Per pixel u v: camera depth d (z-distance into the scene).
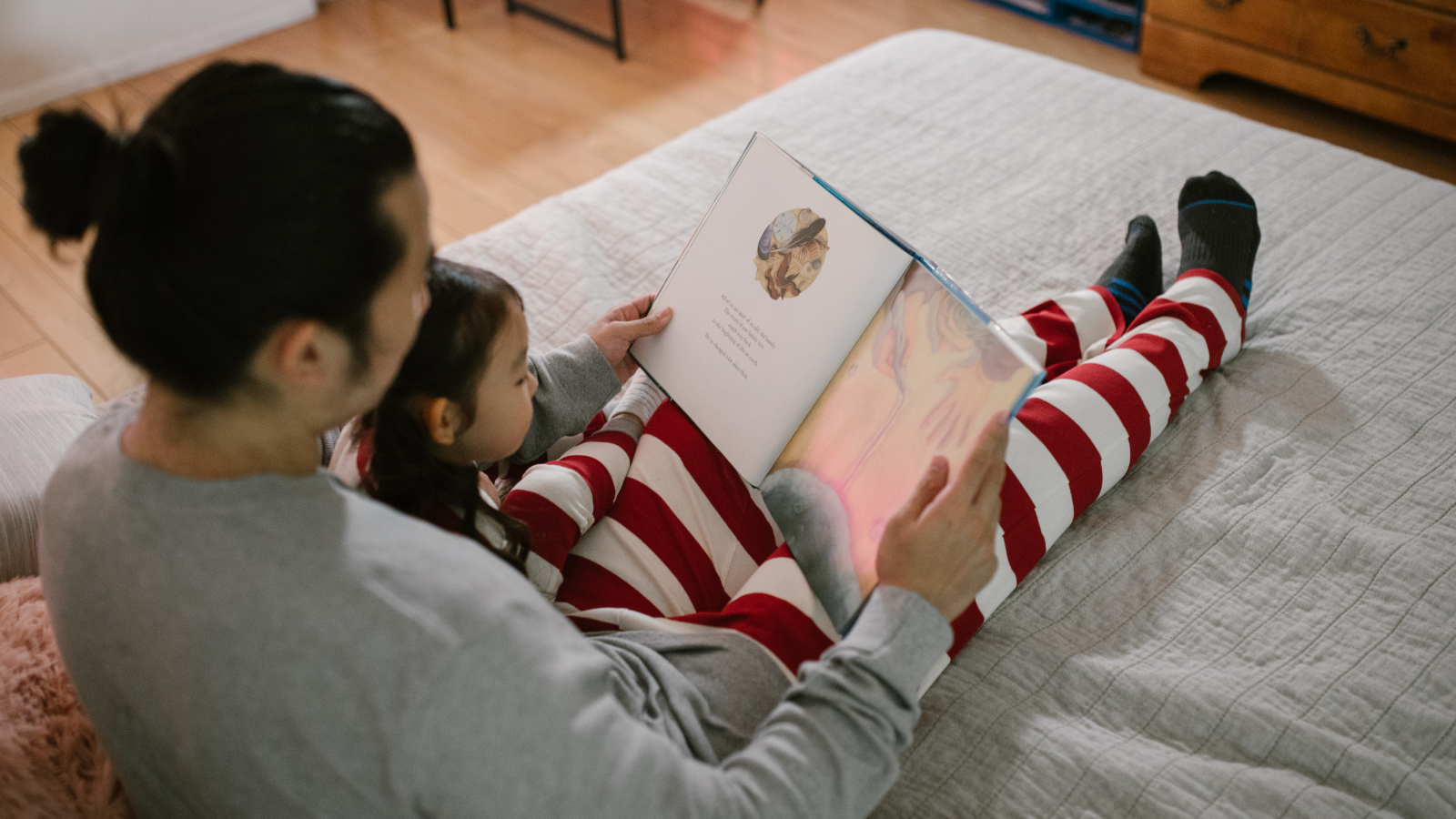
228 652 0.50
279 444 0.54
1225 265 1.20
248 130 0.46
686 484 0.96
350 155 0.47
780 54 2.82
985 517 0.68
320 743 0.50
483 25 3.03
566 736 0.52
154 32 2.84
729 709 0.75
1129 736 0.81
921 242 1.41
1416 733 0.78
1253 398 1.10
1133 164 1.53
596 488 0.94
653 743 0.56
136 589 0.52
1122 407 0.97
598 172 2.38
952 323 0.79
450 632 0.51
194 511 0.51
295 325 0.49
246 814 0.52
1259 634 0.87
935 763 0.80
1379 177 1.43
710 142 1.66
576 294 1.34
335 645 0.50
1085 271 1.35
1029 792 0.76
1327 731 0.78
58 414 0.99
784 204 0.94
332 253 0.47
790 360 0.91
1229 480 1.00
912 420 0.80
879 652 0.64
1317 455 1.02
